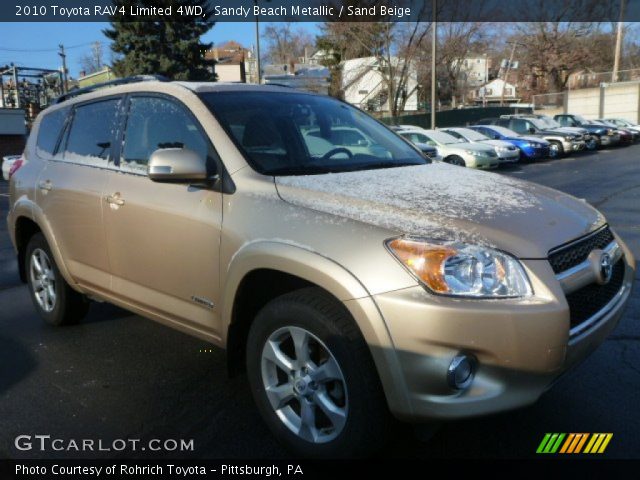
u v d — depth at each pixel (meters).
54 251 4.31
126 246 3.62
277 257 2.67
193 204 3.19
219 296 3.06
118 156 3.83
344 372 2.54
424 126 38.72
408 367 2.36
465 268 2.37
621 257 3.19
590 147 25.39
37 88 38.06
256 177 3.06
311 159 3.44
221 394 3.59
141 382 3.77
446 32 35.28
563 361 2.47
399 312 2.35
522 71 57.12
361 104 42.97
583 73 50.53
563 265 2.61
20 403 3.51
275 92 3.94
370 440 2.55
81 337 4.55
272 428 2.93
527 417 3.20
